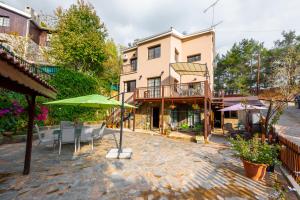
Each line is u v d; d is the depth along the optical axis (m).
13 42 15.66
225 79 30.59
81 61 18.84
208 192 3.86
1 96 8.28
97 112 16.38
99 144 8.67
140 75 17.20
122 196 3.56
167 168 5.43
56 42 17.59
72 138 7.05
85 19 18.81
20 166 5.11
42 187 3.83
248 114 12.87
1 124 7.91
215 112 17.94
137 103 15.39
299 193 3.67
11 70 2.47
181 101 13.20
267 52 27.44
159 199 3.48
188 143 9.91
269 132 6.81
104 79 23.73
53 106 11.66
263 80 26.27
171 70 15.01
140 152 7.41
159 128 15.16
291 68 8.92
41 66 16.84
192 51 16.05
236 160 6.55
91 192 3.68
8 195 3.43
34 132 9.37
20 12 18.50
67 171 4.87
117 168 5.27
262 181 4.53
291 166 4.84
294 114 18.73
